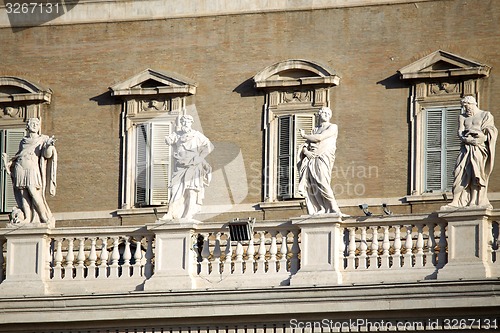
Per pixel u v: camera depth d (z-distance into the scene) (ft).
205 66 370.53
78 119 375.04
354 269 319.06
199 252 330.95
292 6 367.04
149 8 375.04
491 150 314.14
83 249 331.36
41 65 378.53
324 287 316.19
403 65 360.07
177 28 373.20
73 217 371.35
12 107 378.53
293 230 322.55
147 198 369.71
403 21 361.10
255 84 365.40
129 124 372.38
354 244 319.88
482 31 356.59
